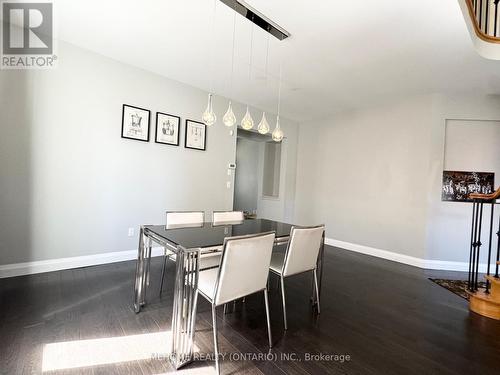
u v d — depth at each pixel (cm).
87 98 297
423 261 376
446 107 371
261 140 656
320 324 207
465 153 375
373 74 322
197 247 163
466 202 371
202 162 405
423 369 159
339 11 208
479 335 199
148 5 216
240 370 153
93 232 308
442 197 374
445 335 198
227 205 439
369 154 446
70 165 289
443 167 374
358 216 459
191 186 394
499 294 231
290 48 269
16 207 260
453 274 349
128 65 325
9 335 170
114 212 323
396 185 410
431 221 374
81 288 245
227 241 149
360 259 405
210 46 277
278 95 410
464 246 371
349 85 359
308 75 333
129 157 332
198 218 279
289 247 202
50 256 281
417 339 192
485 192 369
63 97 281
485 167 372
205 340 180
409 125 397
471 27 230
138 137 337
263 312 223
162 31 254
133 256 340
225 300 157
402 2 195
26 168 264
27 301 215
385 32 234
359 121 463
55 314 198
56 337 171
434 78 325
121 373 144
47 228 278
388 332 200
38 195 271
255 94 412
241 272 160
